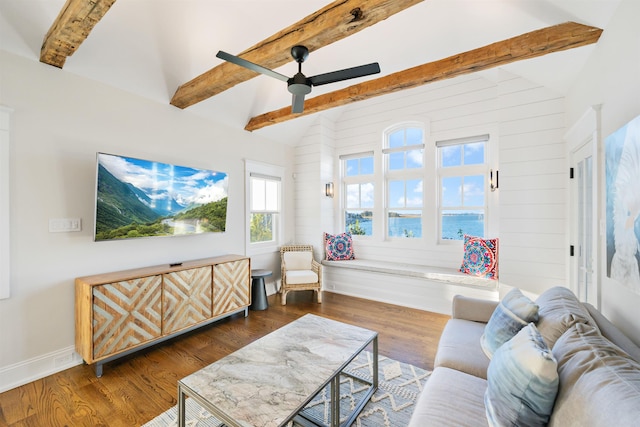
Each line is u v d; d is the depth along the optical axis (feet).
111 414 6.40
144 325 8.75
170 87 10.50
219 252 12.79
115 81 9.28
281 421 4.29
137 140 9.95
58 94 8.14
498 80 11.18
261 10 9.09
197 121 11.92
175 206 10.46
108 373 7.99
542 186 10.46
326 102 11.89
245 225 14.07
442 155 14.58
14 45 7.29
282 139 16.11
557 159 10.20
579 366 3.53
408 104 15.07
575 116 8.83
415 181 15.26
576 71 8.39
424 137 14.65
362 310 13.11
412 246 15.03
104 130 9.10
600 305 6.64
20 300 7.49
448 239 14.43
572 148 9.06
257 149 14.71
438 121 14.28
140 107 10.02
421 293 13.35
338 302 14.25
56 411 6.48
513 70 10.46
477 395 4.84
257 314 12.60
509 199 11.02
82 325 8.03
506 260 11.10
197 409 6.63
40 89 7.81
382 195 15.93
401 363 8.53
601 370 3.28
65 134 8.27
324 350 6.40
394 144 15.93
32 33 7.34
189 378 5.33
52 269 8.02
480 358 5.95
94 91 8.88
